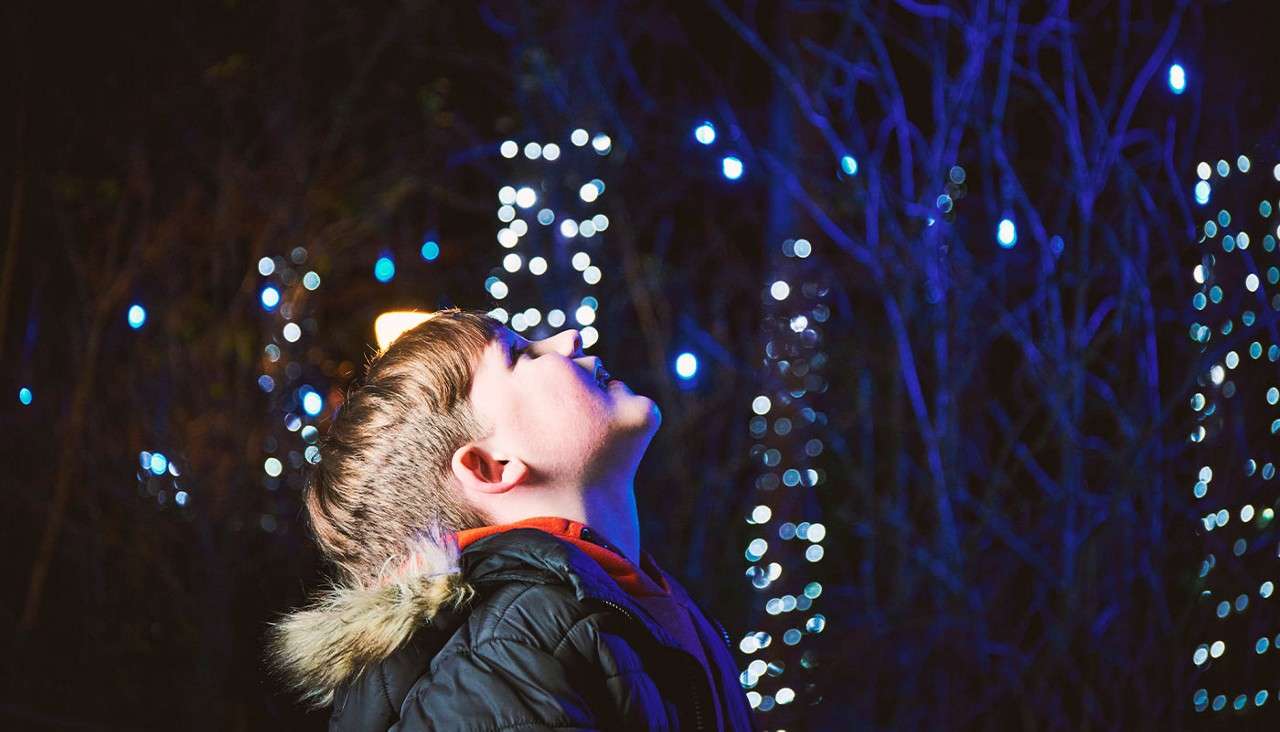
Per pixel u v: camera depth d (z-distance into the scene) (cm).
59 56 557
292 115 563
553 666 125
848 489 468
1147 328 411
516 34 532
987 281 454
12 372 538
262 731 487
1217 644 381
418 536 142
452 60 565
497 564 136
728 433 521
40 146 554
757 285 534
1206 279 392
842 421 466
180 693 501
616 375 529
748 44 541
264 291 529
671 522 498
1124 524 412
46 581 530
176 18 564
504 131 555
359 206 564
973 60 440
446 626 135
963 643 430
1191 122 418
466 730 122
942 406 440
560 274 517
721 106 519
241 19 567
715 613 478
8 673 501
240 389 527
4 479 529
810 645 445
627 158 536
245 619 508
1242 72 396
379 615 134
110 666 509
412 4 565
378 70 575
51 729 470
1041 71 464
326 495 154
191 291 552
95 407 529
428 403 150
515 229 519
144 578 516
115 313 543
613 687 127
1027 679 421
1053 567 439
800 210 470
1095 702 416
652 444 511
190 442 517
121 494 520
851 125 462
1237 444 392
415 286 566
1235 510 392
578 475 151
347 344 559
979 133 448
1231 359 385
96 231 562
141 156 558
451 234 595
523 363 152
